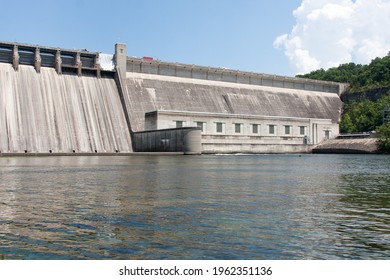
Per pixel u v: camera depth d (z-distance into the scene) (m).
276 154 113.56
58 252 10.34
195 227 12.82
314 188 23.22
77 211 15.51
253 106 133.12
